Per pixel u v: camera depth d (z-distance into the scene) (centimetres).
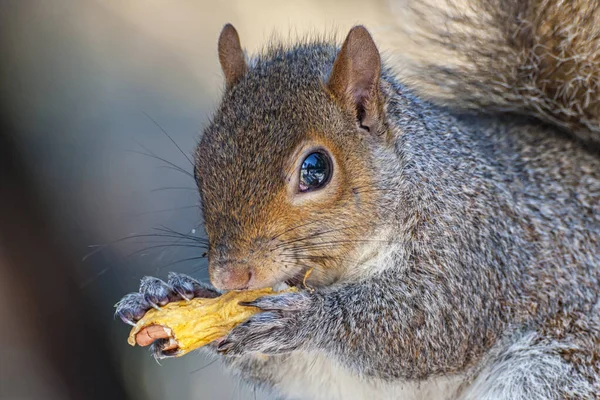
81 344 161
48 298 160
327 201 149
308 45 152
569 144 153
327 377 152
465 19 154
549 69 153
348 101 149
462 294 150
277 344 149
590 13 153
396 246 150
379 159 150
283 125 149
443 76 154
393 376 150
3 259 160
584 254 151
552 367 150
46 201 161
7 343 160
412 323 150
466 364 150
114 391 162
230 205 148
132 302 149
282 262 148
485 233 151
